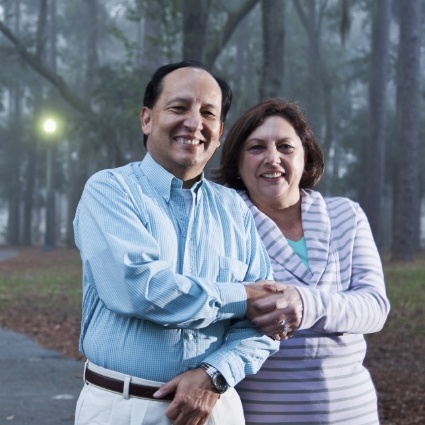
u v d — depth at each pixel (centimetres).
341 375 379
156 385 321
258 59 5353
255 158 394
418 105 3416
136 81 2966
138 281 312
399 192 3428
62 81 3369
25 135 6200
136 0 2395
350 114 5853
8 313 1636
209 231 337
